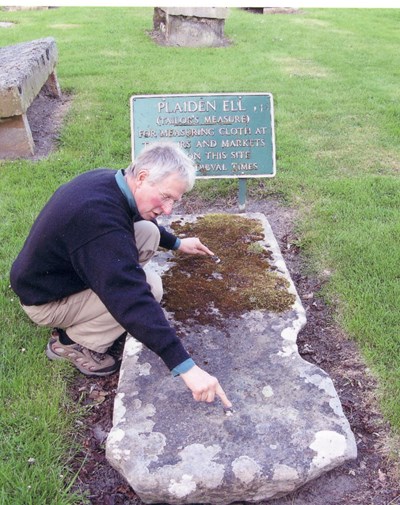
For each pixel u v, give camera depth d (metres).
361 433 2.64
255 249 3.65
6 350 3.04
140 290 2.18
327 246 4.09
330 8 15.32
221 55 9.77
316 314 3.46
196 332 2.94
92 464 2.50
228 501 2.30
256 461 2.25
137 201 2.39
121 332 2.88
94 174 2.44
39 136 6.16
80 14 13.80
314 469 2.24
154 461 2.26
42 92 7.33
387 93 7.67
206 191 5.02
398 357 3.02
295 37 11.45
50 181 5.05
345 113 6.88
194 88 7.66
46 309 2.72
